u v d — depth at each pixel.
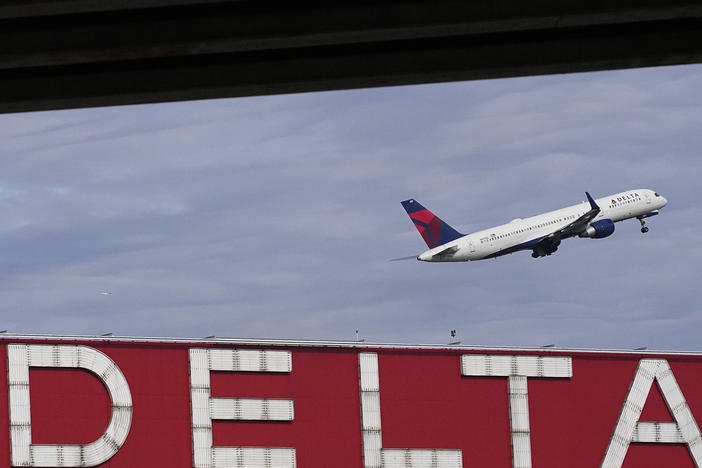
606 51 91.88
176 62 92.12
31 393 186.12
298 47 88.38
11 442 183.75
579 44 91.75
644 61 92.75
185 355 196.50
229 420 197.00
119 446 188.88
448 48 91.81
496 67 92.81
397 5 83.81
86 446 186.88
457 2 83.06
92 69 92.25
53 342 188.50
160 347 195.12
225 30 84.75
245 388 199.38
